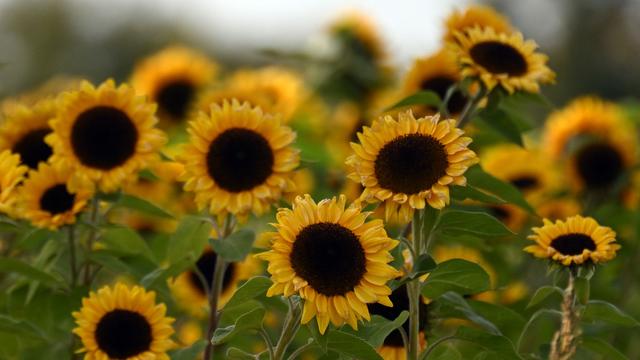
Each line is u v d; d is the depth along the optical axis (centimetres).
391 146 371
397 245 393
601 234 402
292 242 358
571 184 684
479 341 404
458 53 482
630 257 625
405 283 385
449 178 365
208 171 456
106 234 495
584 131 689
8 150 487
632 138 702
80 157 471
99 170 472
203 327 559
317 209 362
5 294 496
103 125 473
